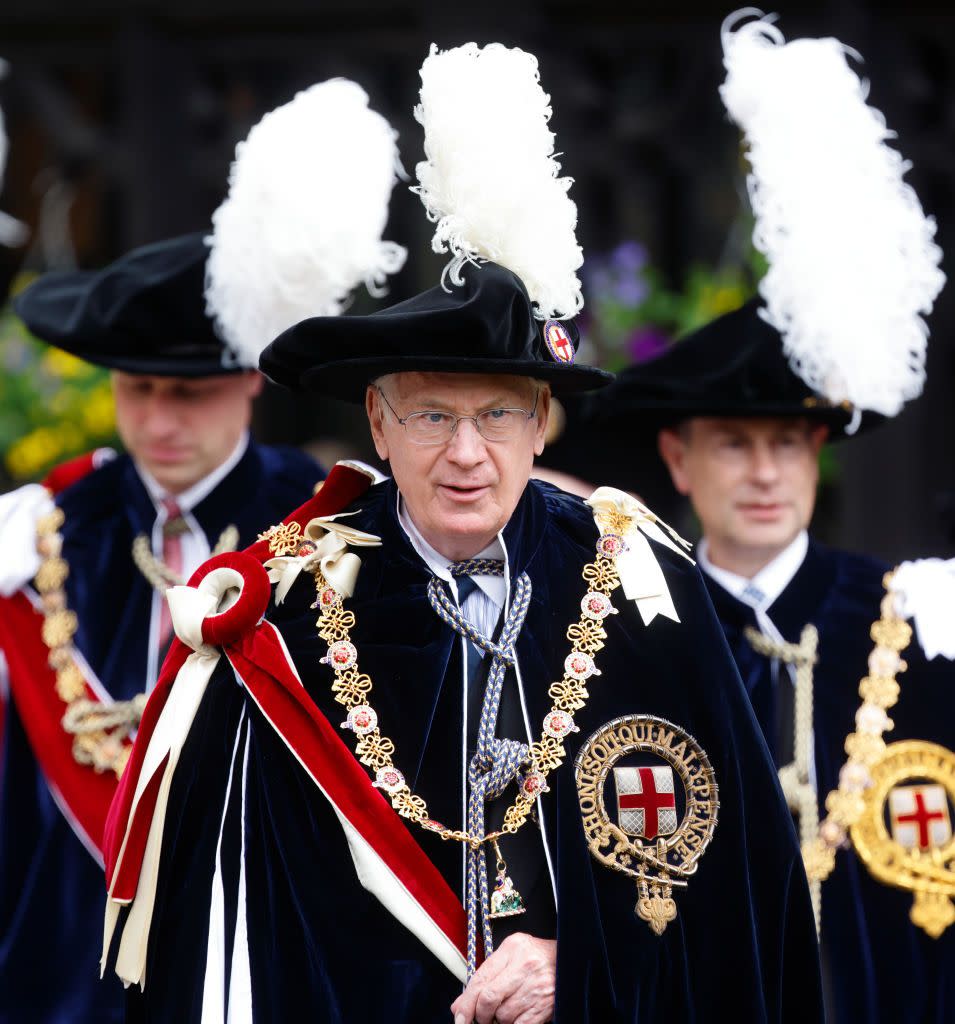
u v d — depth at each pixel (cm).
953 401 2320
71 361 2072
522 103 1029
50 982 1434
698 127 2431
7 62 2514
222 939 1025
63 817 1462
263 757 1046
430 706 1041
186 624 1052
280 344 1023
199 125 2520
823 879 1343
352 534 1076
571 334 1062
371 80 2486
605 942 1019
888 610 1391
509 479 1010
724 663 1069
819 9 2381
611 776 1042
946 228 2322
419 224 2498
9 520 1516
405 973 1009
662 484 1800
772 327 1389
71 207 2605
